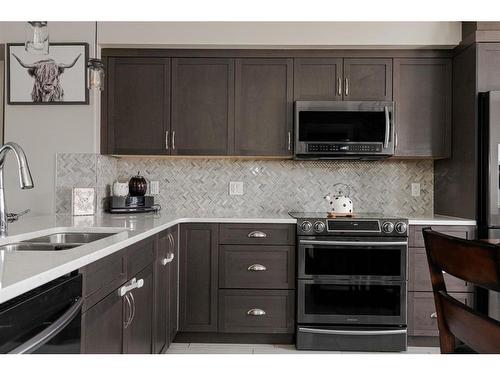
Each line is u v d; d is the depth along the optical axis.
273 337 3.12
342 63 3.29
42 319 1.11
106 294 1.62
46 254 1.42
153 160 3.66
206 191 3.66
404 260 2.99
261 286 3.08
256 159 3.64
